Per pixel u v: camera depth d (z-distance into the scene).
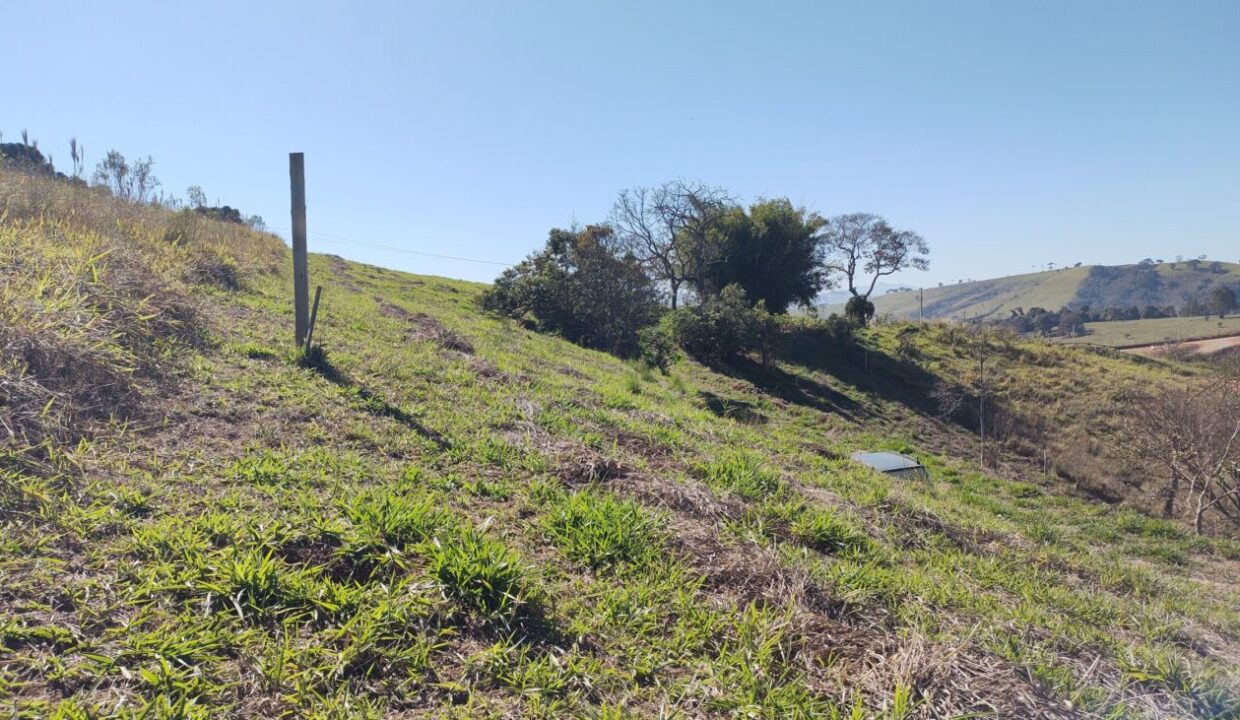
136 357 5.58
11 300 5.02
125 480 3.85
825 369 30.00
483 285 37.25
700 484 5.82
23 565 2.94
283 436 4.99
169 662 2.56
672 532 4.45
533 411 7.06
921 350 33.94
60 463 3.81
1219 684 3.60
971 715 2.94
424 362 8.44
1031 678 3.34
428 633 3.00
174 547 3.22
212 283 10.27
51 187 10.82
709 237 38.88
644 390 12.48
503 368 9.47
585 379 11.58
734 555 4.35
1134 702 3.34
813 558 4.63
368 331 10.08
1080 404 27.17
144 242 9.81
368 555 3.47
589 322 23.98
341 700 2.54
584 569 3.88
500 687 2.80
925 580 4.70
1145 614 4.98
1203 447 15.53
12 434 3.78
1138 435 17.52
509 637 3.04
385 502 3.94
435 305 21.58
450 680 2.78
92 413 4.61
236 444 4.69
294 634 2.86
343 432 5.33
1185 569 9.82
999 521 8.53
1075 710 3.14
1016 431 23.94
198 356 6.30
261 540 3.40
